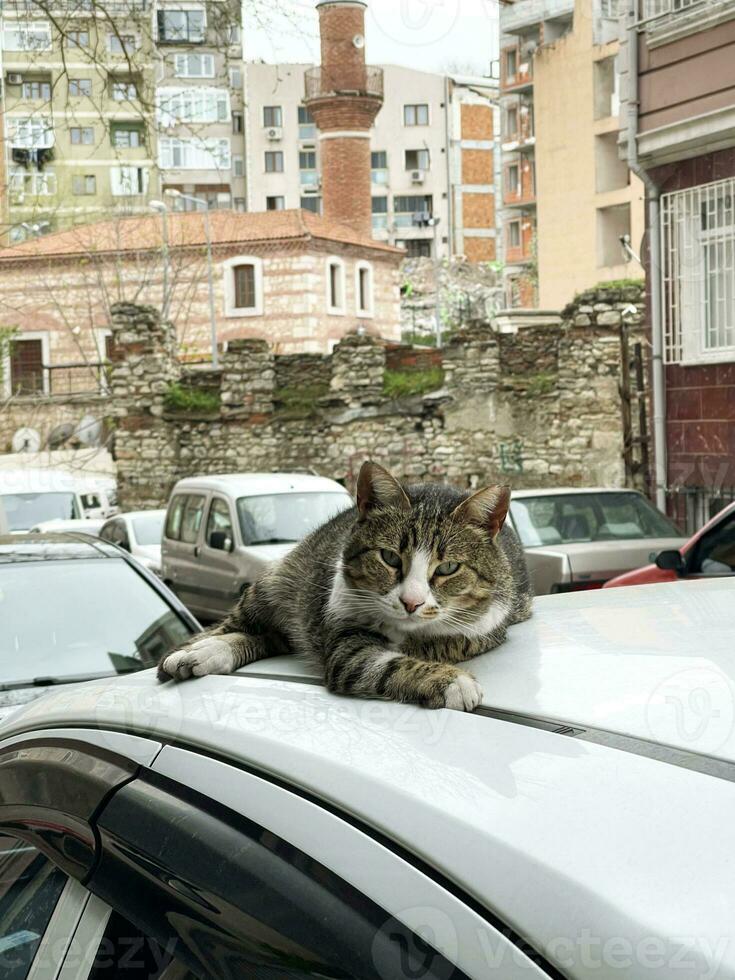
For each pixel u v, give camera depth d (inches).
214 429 1231.5
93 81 543.5
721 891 36.1
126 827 54.1
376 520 95.8
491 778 45.1
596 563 407.5
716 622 67.2
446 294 2871.6
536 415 1084.5
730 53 486.6
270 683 68.4
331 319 2004.2
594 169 1752.0
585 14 1740.9
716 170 505.0
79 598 231.9
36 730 71.3
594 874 38.0
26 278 1919.3
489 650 71.6
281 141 2719.0
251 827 48.3
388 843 43.5
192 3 498.0
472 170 3344.0
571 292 1802.4
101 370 1742.1
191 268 1937.7
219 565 518.9
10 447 1505.9
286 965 43.1
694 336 524.1
